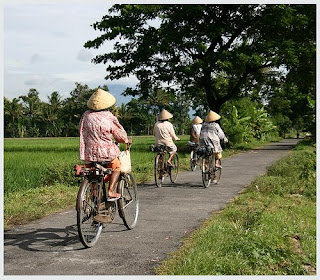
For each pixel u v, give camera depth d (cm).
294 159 1933
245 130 3569
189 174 1575
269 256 620
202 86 3325
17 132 8825
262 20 2870
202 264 564
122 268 575
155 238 709
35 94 9719
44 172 1374
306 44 3020
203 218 852
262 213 834
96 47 3020
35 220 839
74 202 1010
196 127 1716
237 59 2673
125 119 8912
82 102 9106
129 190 805
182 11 2812
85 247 661
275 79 3422
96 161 693
